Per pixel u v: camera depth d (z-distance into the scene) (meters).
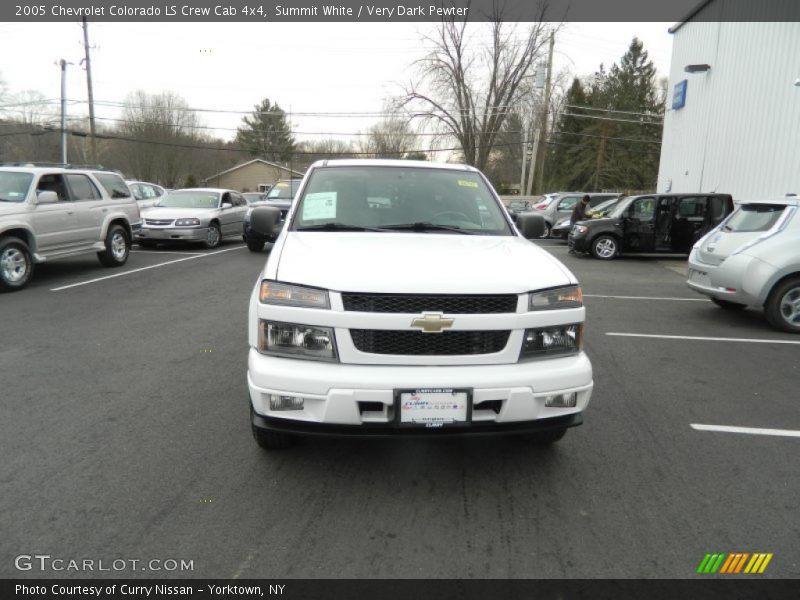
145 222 13.92
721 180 17.75
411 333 2.80
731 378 5.08
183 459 3.35
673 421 4.08
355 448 3.53
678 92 20.73
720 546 2.62
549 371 2.86
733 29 17.16
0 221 8.21
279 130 70.06
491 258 3.23
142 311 7.33
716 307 8.38
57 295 8.30
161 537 2.61
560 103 40.12
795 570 2.47
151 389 4.52
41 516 2.75
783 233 6.71
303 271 2.94
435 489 3.08
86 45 32.50
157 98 51.22
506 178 62.78
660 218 14.16
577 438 3.77
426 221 3.99
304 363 2.79
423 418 2.73
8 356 5.37
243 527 2.70
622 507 2.94
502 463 3.39
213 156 62.06
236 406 4.18
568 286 3.03
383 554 2.53
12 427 3.77
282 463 3.32
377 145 46.06
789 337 6.59
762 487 3.16
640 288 10.13
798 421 4.11
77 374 4.86
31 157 48.75
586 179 55.75
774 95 15.17
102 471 3.20
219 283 9.46
